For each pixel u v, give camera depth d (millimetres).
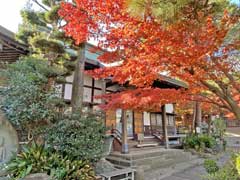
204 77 4203
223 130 16984
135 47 3990
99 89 10781
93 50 4719
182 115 19938
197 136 14047
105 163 7082
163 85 10703
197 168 9391
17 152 5359
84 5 3887
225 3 3201
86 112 6426
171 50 3607
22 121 5449
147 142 12609
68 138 5605
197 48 3471
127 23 3547
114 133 10586
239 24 2900
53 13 6113
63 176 4992
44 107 5613
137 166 8227
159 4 2344
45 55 6742
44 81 5941
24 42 6812
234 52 3676
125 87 9227
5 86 5883
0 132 5148
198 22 3150
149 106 5430
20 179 4496
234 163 5117
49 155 5453
